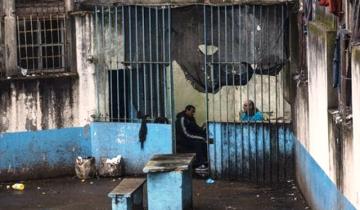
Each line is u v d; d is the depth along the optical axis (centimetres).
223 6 1664
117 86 1742
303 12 1494
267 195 1573
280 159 1667
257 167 1677
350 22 1143
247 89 1684
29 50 1720
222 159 1692
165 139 1714
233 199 1552
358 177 1012
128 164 1744
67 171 1745
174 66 1733
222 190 1622
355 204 1038
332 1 1201
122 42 1727
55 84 1728
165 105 1717
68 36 1741
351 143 1058
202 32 1684
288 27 1644
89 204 1531
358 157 1011
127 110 1741
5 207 1521
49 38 1738
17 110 1708
